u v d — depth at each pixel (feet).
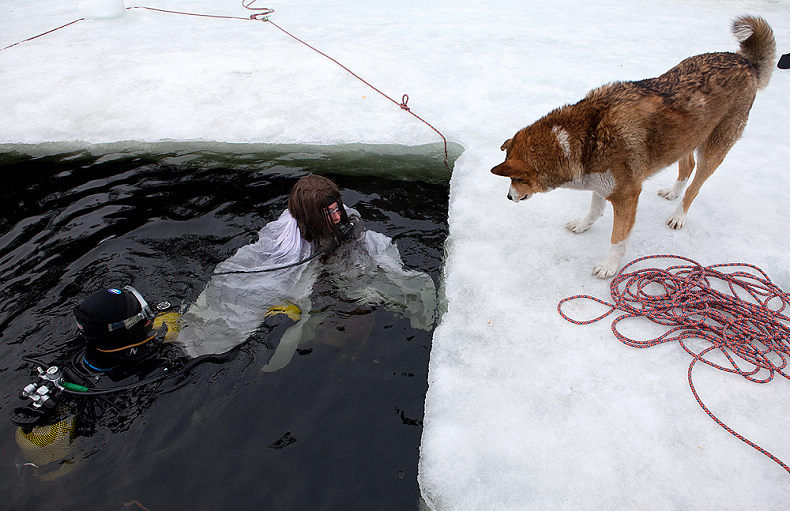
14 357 8.77
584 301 9.92
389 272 10.64
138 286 10.39
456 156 15.61
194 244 11.75
